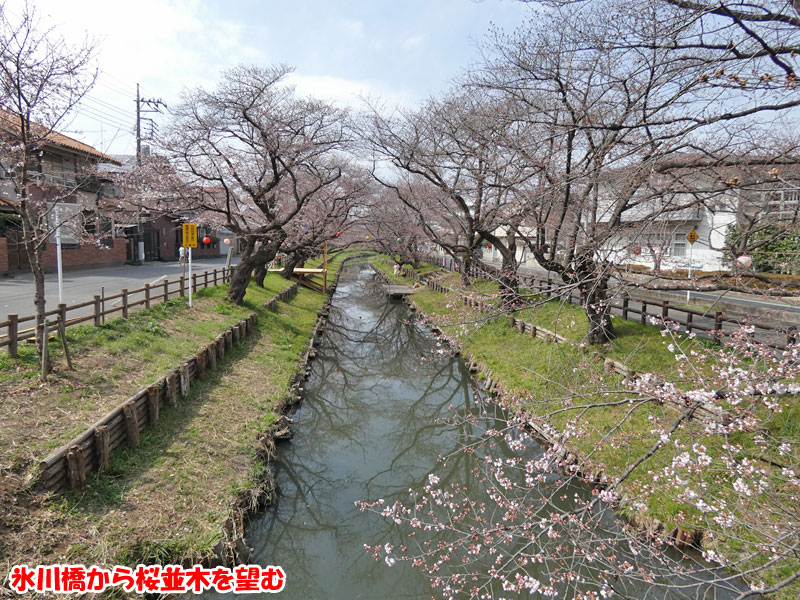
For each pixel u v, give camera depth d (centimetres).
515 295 512
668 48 388
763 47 332
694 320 1162
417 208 1644
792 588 436
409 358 1627
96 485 539
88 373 707
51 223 865
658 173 516
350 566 600
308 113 1368
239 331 1232
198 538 521
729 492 529
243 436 760
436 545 614
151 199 1337
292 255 2619
